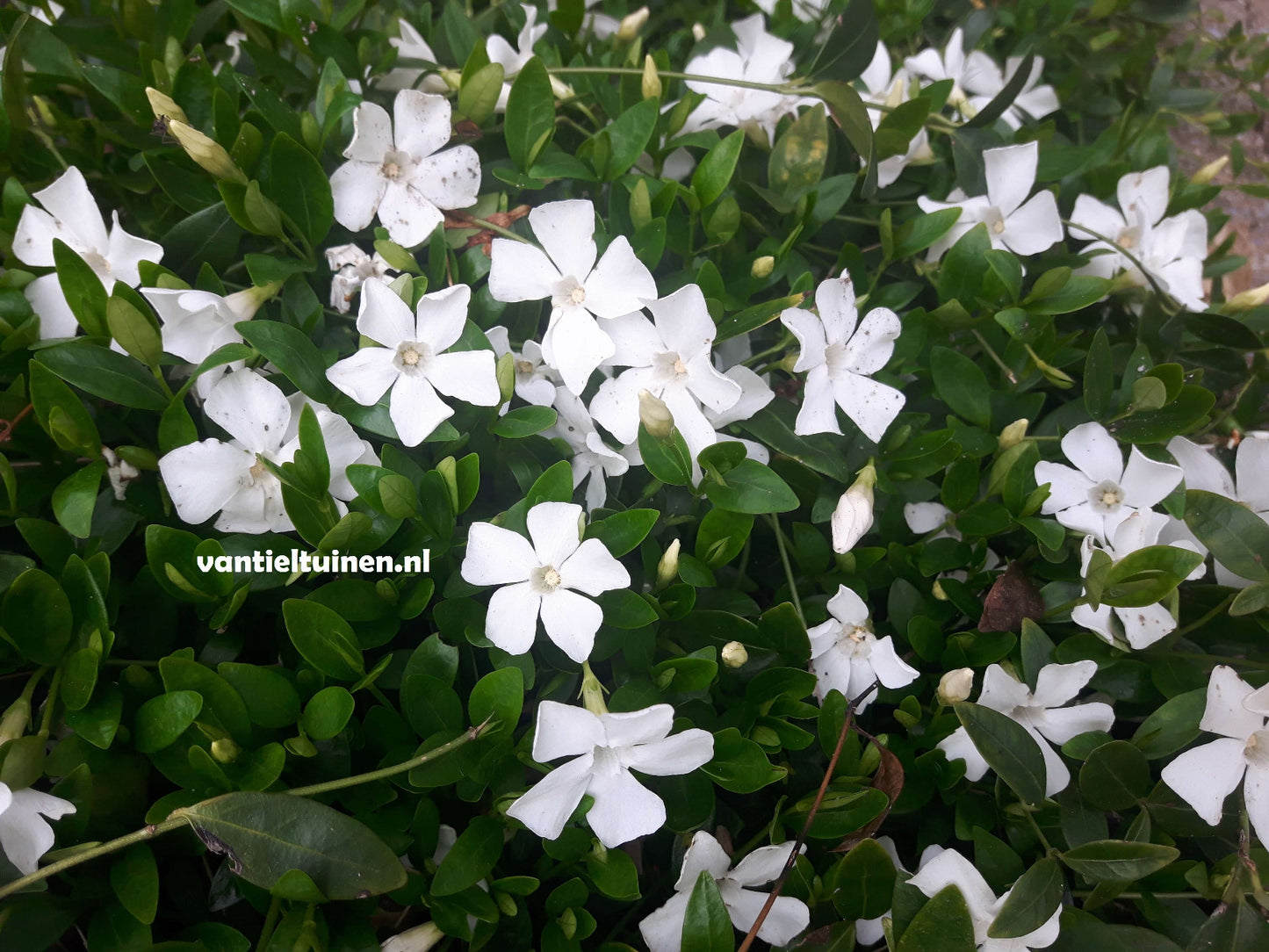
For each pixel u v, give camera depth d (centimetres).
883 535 19
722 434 19
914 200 23
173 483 16
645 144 19
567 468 16
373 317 16
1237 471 20
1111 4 28
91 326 17
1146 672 18
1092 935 16
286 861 14
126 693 16
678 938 16
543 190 21
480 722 15
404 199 18
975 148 23
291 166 18
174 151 19
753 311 18
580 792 15
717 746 16
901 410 20
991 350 21
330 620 15
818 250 22
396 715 16
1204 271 27
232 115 18
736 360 20
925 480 19
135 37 21
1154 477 18
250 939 16
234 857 14
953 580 19
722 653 17
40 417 16
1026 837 18
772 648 17
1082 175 25
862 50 21
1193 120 30
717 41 23
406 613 16
